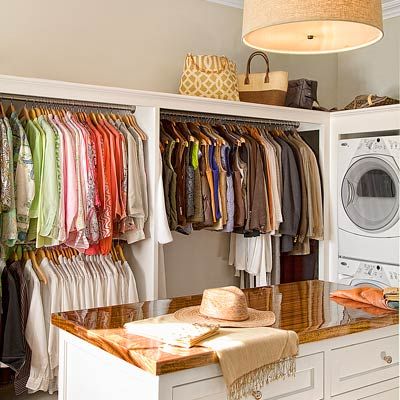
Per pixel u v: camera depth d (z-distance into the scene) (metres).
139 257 4.00
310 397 2.39
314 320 2.54
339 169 4.73
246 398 2.17
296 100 4.72
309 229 4.63
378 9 2.20
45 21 3.93
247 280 4.87
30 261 3.59
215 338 2.18
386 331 2.69
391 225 4.32
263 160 4.40
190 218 4.04
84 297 3.65
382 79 5.16
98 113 3.92
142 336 2.22
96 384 2.29
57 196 3.43
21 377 3.49
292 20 2.09
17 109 3.77
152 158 3.86
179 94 4.30
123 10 4.27
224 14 4.82
